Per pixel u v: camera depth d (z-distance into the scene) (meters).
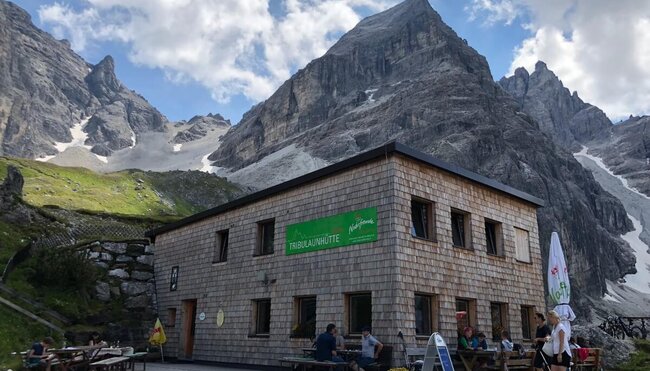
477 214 18.50
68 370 13.59
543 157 150.12
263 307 19.19
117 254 25.39
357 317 15.76
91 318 22.20
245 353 18.89
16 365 14.88
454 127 149.75
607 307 132.50
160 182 141.75
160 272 25.09
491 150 134.62
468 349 15.01
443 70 197.12
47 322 19.69
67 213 37.66
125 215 41.69
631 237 197.25
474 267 17.66
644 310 141.12
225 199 143.12
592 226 154.00
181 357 22.19
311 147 197.50
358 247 15.98
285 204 18.95
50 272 22.30
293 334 17.19
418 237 15.84
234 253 20.69
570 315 17.23
